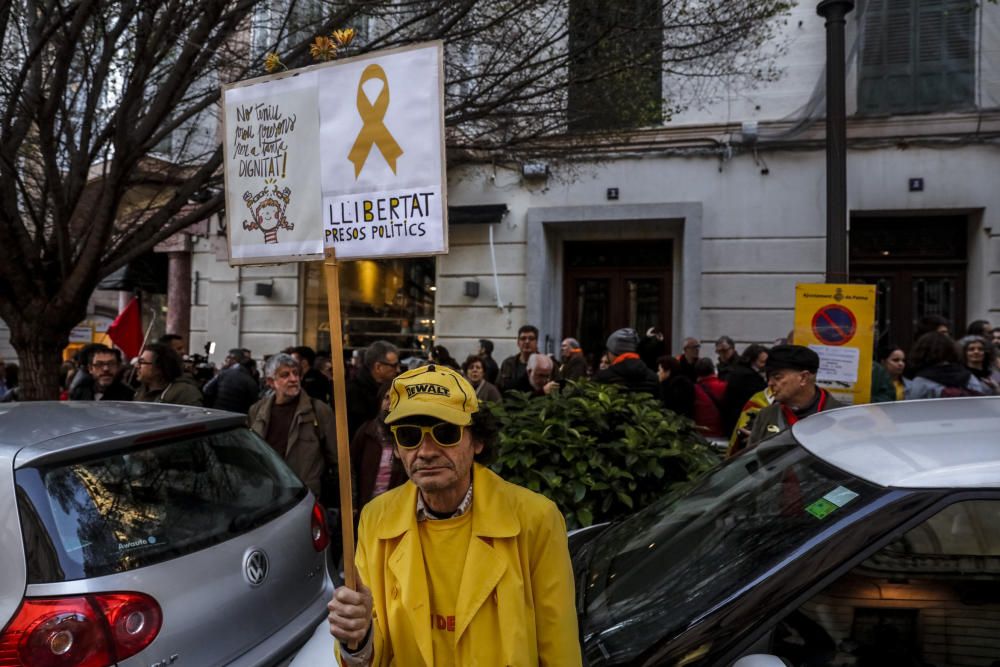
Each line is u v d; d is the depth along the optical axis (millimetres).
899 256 9234
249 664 2773
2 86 5250
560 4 5730
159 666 2461
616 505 3805
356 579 1616
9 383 9531
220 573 2785
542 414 3934
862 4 8859
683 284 9516
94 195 7562
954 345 4770
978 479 1825
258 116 2371
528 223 9930
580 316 10555
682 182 9422
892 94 8867
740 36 6289
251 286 11180
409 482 1837
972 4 8633
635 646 1927
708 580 2045
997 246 8523
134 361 7695
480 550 1670
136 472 2811
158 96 5098
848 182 8945
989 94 8609
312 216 2299
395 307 10984
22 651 2232
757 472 2533
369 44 5250
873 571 1800
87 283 5121
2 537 2385
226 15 5066
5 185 5078
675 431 4055
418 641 1646
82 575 2389
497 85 5930
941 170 8703
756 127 9070
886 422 2396
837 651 1746
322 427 4730
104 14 5215
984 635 1740
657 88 7656
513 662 1573
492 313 10070
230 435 3395
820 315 4449
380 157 2217
